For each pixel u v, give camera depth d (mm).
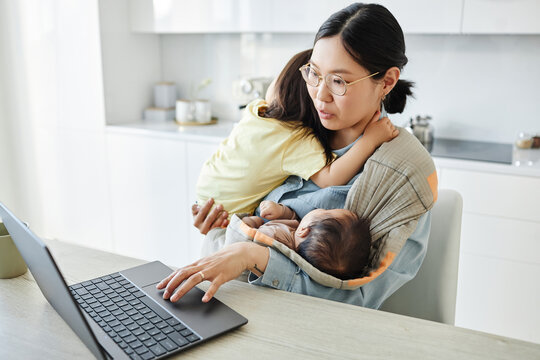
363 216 1092
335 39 1013
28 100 3043
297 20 2469
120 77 2908
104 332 806
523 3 2059
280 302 912
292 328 830
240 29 2613
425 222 1142
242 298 924
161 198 2766
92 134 2896
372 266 1070
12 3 2932
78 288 955
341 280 1011
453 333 819
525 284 2068
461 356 760
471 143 2465
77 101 2891
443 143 2457
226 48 3037
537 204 1982
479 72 2467
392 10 2283
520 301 2092
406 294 1238
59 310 828
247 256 971
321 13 2404
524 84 2398
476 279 2154
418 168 1075
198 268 933
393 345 785
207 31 2695
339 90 1028
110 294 929
